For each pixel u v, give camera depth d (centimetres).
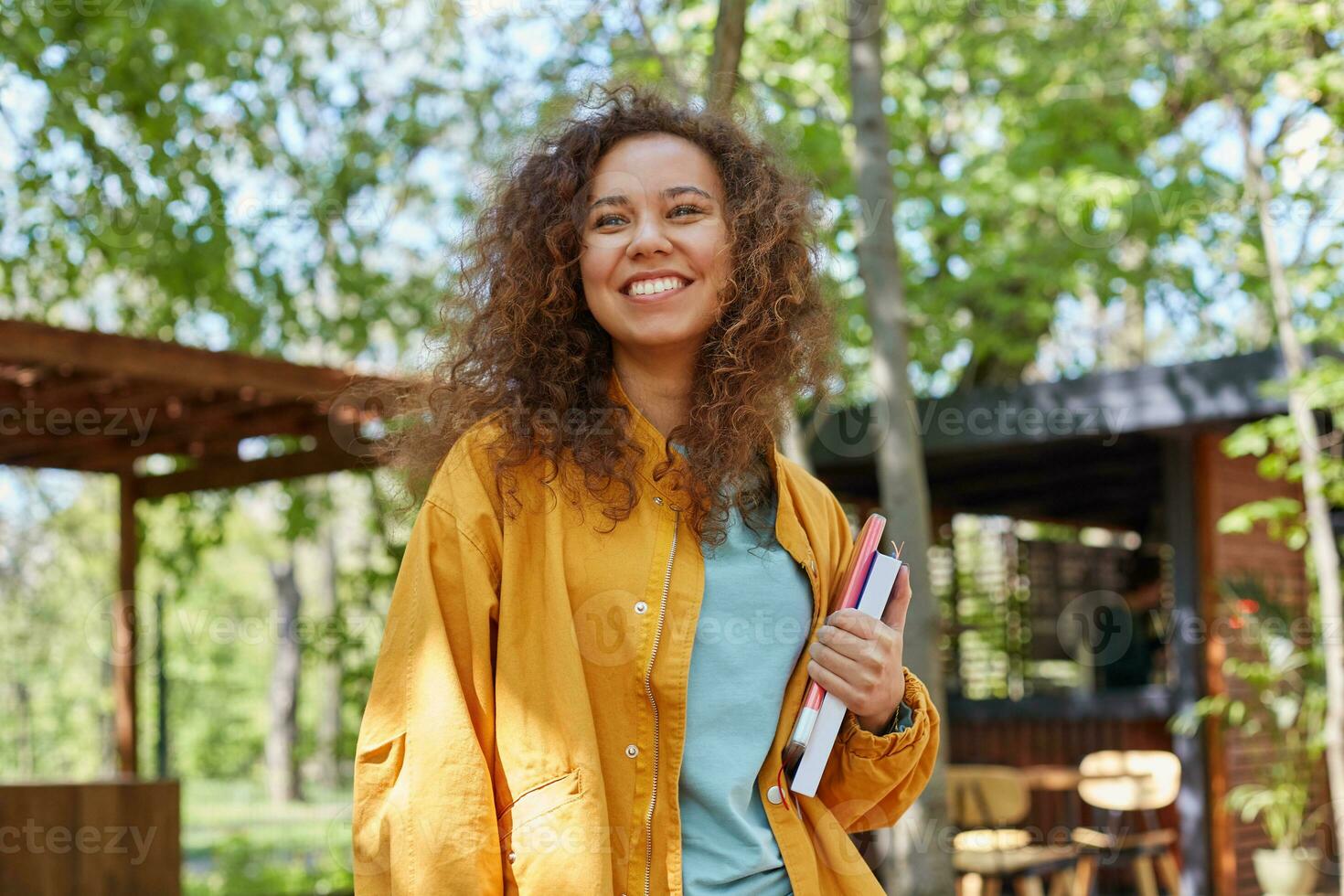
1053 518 1077
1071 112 988
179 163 790
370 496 807
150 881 614
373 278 862
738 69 433
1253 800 714
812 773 144
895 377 513
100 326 902
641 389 154
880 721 154
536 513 142
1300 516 789
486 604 136
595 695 137
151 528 941
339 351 873
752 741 143
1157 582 972
